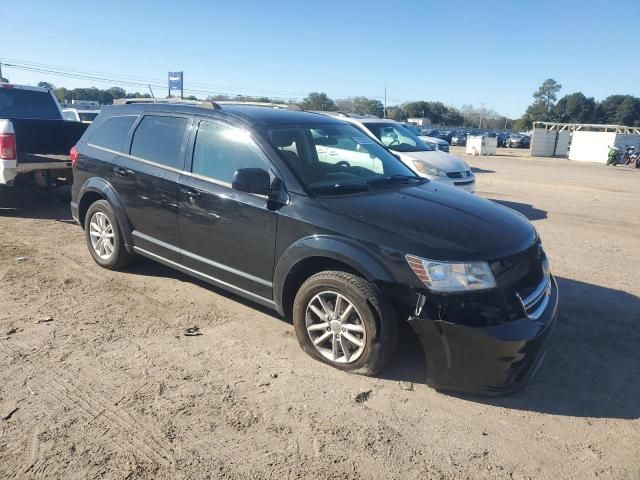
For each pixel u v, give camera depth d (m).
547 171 21.38
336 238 3.68
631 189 15.38
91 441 3.00
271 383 3.65
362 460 2.94
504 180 16.83
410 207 3.96
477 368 3.35
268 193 3.99
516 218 4.22
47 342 4.12
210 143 4.63
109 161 5.43
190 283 5.43
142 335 4.29
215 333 4.37
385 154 5.19
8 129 7.41
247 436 3.10
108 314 4.66
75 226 7.66
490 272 3.40
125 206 5.29
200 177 4.59
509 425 3.30
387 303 3.52
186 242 4.75
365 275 3.54
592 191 14.45
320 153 4.57
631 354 4.29
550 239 8.16
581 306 5.27
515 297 3.46
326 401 3.46
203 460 2.89
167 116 5.08
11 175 7.50
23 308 4.72
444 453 3.02
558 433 3.24
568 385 3.79
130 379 3.64
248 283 4.30
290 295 4.12
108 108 5.84
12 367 3.74
